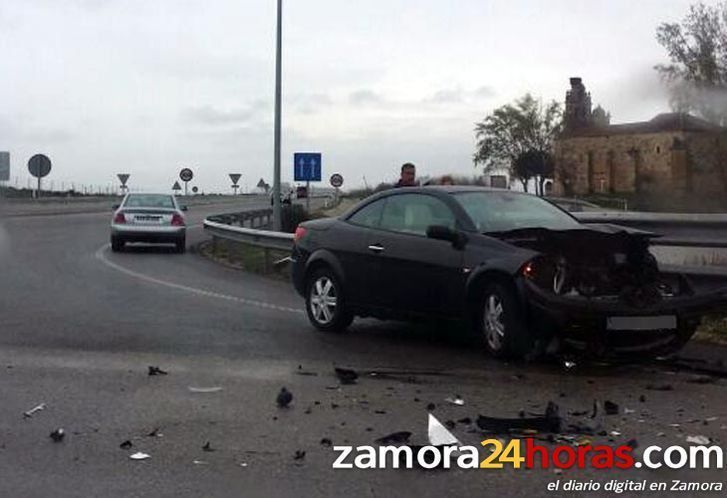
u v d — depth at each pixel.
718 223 11.51
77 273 16.31
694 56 45.09
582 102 95.38
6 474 5.12
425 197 9.23
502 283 8.01
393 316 9.23
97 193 67.12
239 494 4.83
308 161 24.17
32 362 8.14
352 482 5.01
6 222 35.41
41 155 38.72
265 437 5.84
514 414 6.41
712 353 8.66
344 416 6.36
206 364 8.12
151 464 5.30
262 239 17.41
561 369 8.00
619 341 7.77
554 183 90.94
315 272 10.19
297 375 7.69
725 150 46.00
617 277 7.88
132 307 11.80
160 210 22.05
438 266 8.61
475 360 8.34
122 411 6.47
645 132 85.69
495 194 9.21
